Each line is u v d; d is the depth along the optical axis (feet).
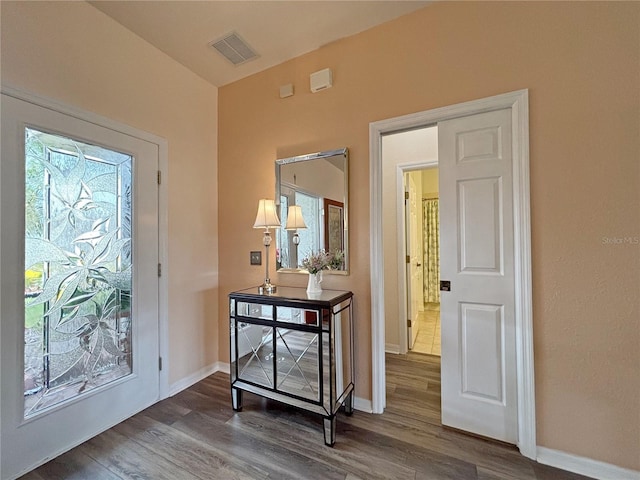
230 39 7.09
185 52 7.56
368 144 6.79
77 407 5.72
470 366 5.89
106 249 6.33
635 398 4.58
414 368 9.18
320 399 5.73
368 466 5.05
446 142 6.07
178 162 7.96
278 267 8.02
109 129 6.35
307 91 7.62
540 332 5.19
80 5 5.88
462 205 5.95
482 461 5.14
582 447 4.89
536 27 5.24
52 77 5.45
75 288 5.81
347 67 7.07
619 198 4.67
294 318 6.06
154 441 5.75
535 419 5.19
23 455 4.99
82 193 5.95
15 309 4.97
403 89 6.42
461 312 5.98
